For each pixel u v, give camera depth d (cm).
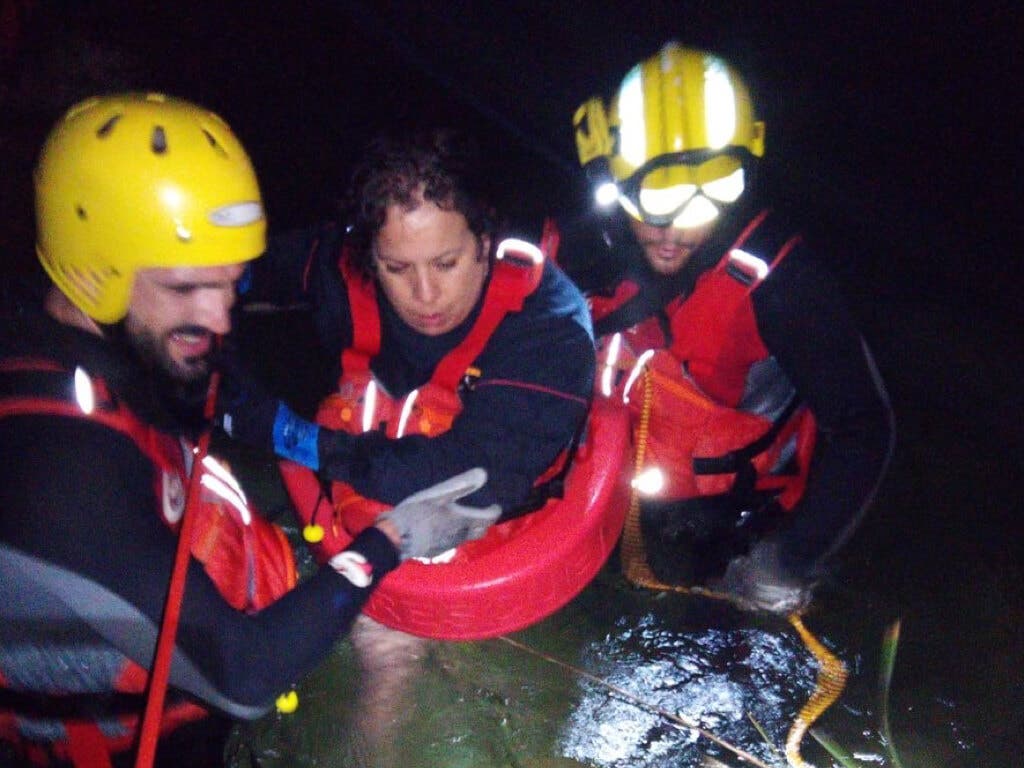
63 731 161
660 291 238
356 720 224
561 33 768
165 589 145
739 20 778
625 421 254
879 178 540
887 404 235
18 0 545
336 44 700
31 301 150
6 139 469
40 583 141
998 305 414
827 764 215
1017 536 279
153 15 665
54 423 139
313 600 163
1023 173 543
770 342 234
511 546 233
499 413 210
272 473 294
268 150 537
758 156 234
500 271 206
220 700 153
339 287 224
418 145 180
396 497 216
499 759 216
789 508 257
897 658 241
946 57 689
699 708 229
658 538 265
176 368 159
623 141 227
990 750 218
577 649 244
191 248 147
